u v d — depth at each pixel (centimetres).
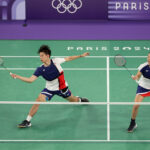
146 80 929
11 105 1072
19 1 1573
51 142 884
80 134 917
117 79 1230
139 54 1403
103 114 1011
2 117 1002
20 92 1162
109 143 878
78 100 1049
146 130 934
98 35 1545
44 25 1574
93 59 1371
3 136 909
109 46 1473
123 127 947
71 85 1198
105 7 1571
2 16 1583
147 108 1042
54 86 965
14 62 1357
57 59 952
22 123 951
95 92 1158
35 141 888
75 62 1350
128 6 1563
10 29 1568
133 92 1152
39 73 944
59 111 1031
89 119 987
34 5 1574
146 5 1561
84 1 1567
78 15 1580
